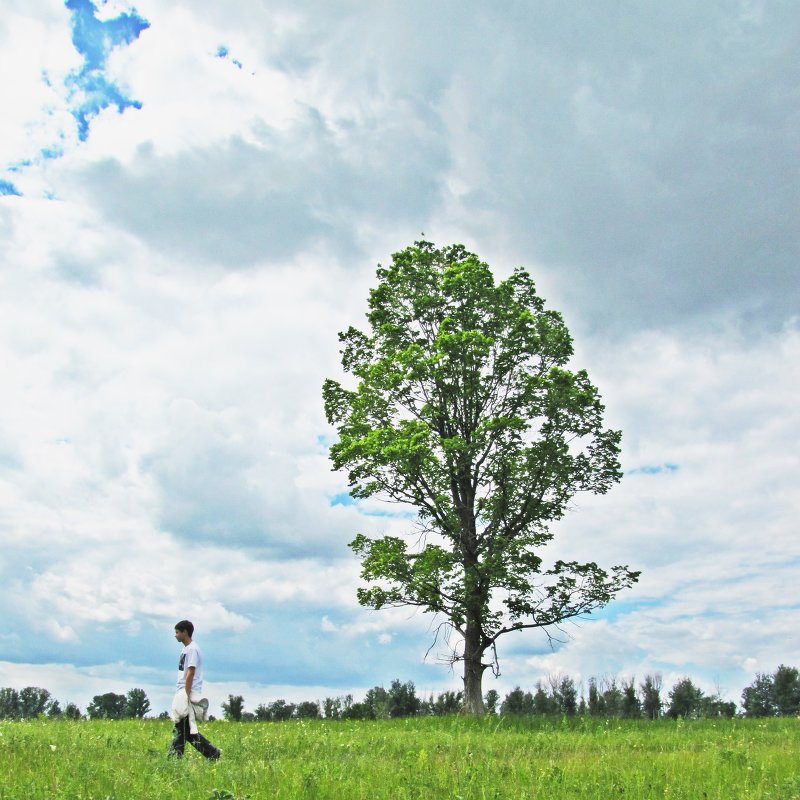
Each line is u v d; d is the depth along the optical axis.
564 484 29.52
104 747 13.10
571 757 14.02
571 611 28.70
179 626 12.65
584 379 29.17
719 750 14.47
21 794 8.24
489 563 26.56
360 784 9.47
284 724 21.34
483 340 28.36
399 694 38.75
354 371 32.09
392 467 28.62
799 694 43.31
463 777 10.13
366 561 29.36
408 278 31.69
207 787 9.10
